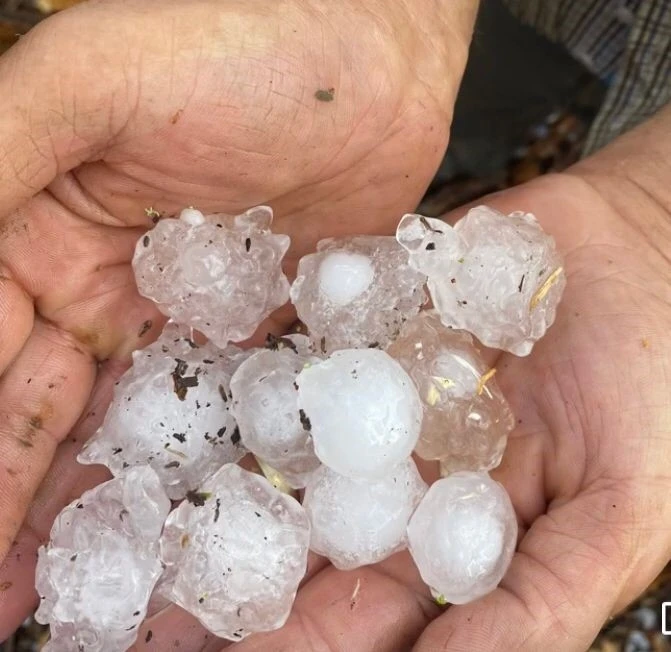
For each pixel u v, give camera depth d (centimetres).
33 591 22
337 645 20
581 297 22
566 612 19
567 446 21
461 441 21
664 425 20
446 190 39
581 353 21
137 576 19
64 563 19
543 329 21
